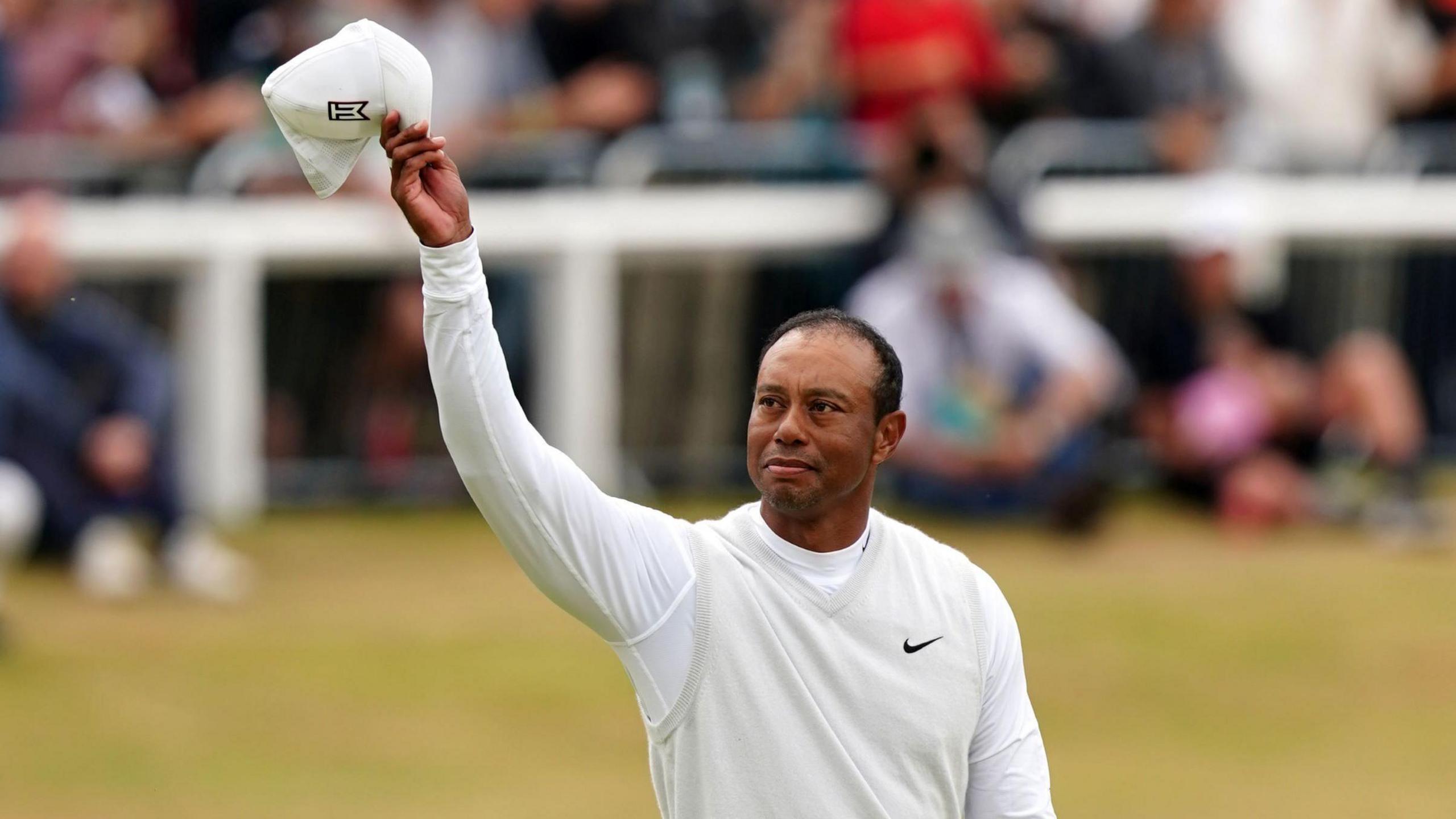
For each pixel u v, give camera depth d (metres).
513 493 12.40
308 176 12.72
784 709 12.72
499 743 28.36
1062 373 37.38
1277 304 40.31
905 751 12.85
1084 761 28.12
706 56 40.59
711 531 13.07
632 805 26.17
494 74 39.53
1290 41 43.19
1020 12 41.59
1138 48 41.25
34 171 37.62
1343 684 31.25
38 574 34.53
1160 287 40.56
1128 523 39.22
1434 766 28.30
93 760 27.00
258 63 39.81
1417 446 39.38
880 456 13.19
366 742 28.11
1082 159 40.59
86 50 39.84
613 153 39.34
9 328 33.84
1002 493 37.88
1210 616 33.91
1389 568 37.00
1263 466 39.34
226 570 34.31
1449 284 42.41
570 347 39.12
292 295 38.44
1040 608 33.81
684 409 39.78
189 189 38.16
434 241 12.33
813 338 13.00
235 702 29.39
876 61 39.62
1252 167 41.59
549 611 33.97
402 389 39.25
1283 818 26.05
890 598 13.01
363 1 39.31
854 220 39.47
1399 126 43.31
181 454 36.53
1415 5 43.91
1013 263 37.66
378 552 36.78
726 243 39.44
